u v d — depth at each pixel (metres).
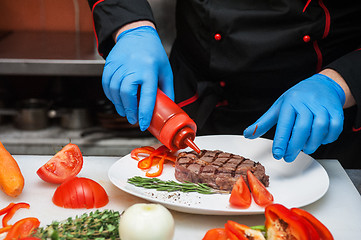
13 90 2.75
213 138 1.41
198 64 1.68
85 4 2.77
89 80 2.72
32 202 1.11
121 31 1.44
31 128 2.43
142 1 1.50
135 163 1.28
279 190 1.15
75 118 2.42
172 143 1.19
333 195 1.16
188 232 1.00
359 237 0.98
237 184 1.05
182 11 1.67
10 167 1.12
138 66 1.28
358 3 1.49
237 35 1.53
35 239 0.85
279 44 1.50
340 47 1.54
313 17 1.49
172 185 1.16
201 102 1.66
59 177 1.18
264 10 1.51
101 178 1.24
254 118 1.64
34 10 2.78
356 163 1.65
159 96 1.23
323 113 1.15
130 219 0.87
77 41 2.63
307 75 1.57
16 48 2.43
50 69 2.23
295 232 0.86
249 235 0.89
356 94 1.26
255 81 1.58
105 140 2.32
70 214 1.06
